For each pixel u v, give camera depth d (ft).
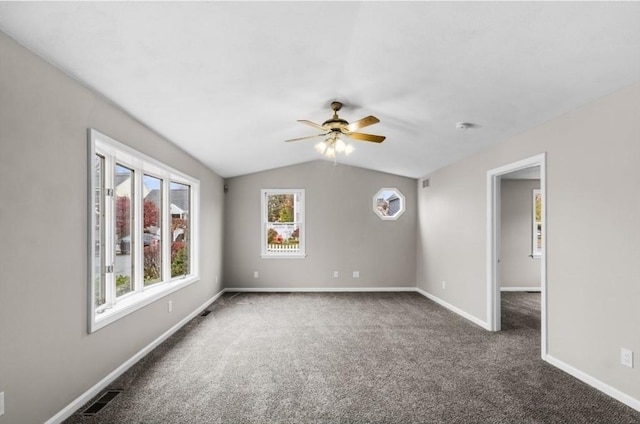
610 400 8.36
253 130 13.67
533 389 8.91
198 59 7.80
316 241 22.52
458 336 13.25
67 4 5.54
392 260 22.72
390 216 22.82
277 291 22.25
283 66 8.56
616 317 8.45
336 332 13.73
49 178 7.01
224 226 22.12
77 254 7.88
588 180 9.30
